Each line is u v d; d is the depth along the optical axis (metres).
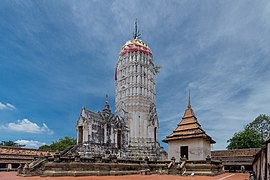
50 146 94.31
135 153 63.59
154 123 74.75
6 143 97.12
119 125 65.12
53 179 26.39
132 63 76.69
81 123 55.84
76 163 31.78
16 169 51.56
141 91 74.94
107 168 35.50
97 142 56.12
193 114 47.72
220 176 35.69
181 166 37.75
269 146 16.97
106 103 65.50
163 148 74.06
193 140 42.34
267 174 17.59
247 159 57.91
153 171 41.91
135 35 85.44
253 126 75.69
